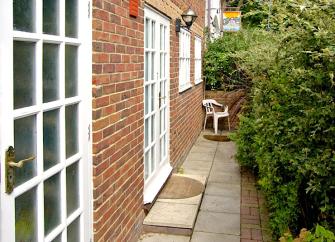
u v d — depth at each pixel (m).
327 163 3.07
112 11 3.43
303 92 3.30
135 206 4.34
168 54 6.37
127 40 3.90
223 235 4.64
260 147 4.71
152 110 5.61
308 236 2.64
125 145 3.92
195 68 10.32
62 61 2.55
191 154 8.97
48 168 2.45
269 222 4.61
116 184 3.66
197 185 6.12
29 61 2.23
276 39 4.05
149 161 5.36
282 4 3.59
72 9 2.74
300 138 3.28
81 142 2.89
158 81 5.71
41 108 2.30
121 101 3.76
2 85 1.97
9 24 2.00
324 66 3.03
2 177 1.99
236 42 12.48
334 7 2.93
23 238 2.20
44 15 2.35
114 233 3.62
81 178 2.91
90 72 3.02
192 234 4.64
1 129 1.98
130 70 4.03
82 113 2.89
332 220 3.22
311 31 3.08
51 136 2.48
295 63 3.33
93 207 3.14
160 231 4.62
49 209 2.47
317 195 3.31
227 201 5.82
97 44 3.11
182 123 7.97
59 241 2.60
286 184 3.76
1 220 1.98
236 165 7.98
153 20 5.36
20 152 2.16
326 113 2.97
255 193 6.21
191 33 9.24
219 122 12.23
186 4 8.30
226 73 12.20
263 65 4.99
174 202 5.31
